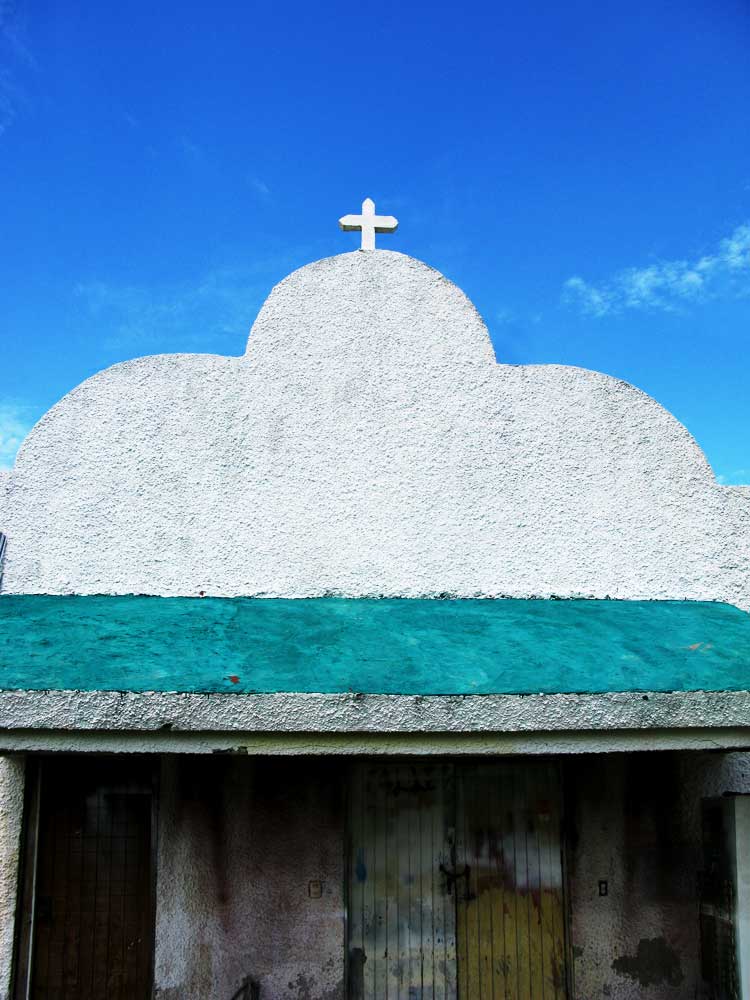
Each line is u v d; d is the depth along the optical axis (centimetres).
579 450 738
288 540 697
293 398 725
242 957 646
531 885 679
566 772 698
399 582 697
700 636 615
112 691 491
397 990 655
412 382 737
